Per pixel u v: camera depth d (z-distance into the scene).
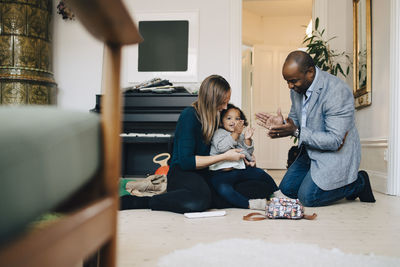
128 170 4.29
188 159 2.12
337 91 2.44
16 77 4.12
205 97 2.16
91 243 0.53
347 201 2.72
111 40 0.61
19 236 0.36
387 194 3.22
